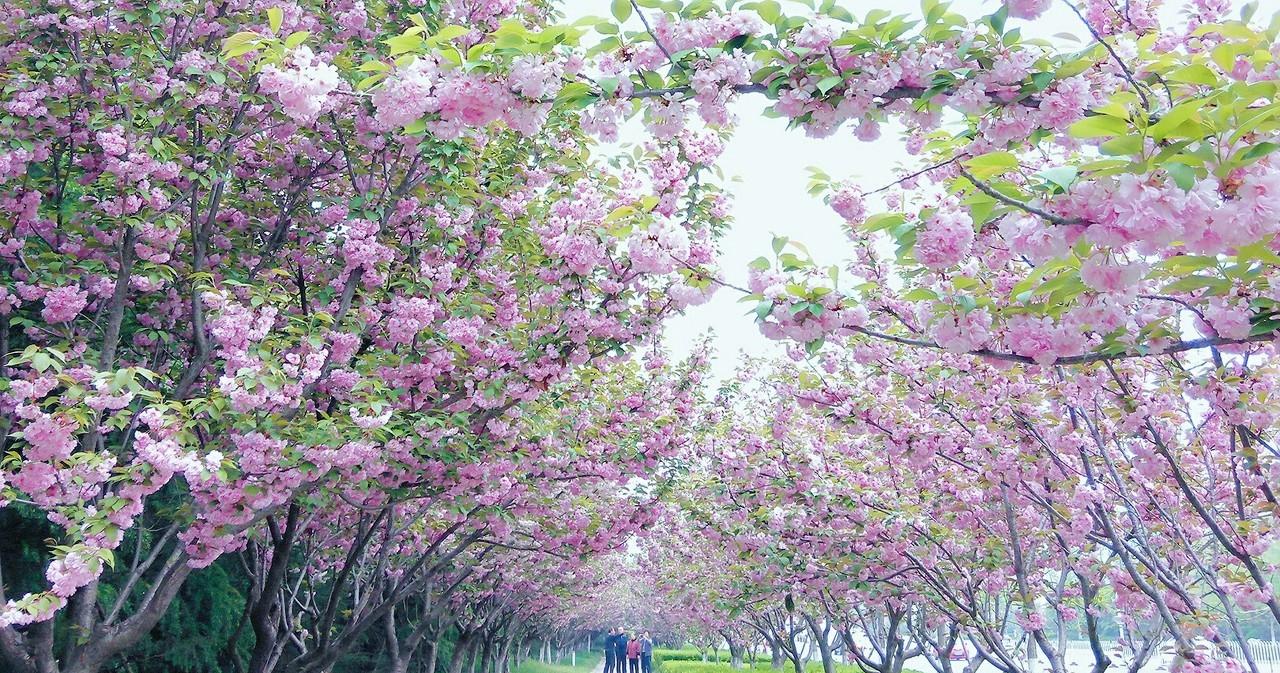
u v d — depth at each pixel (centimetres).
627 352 635
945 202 330
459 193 659
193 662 1095
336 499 800
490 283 729
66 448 443
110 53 602
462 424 644
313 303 667
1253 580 541
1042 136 304
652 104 328
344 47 663
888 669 1165
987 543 795
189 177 568
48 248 607
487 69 312
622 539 1056
